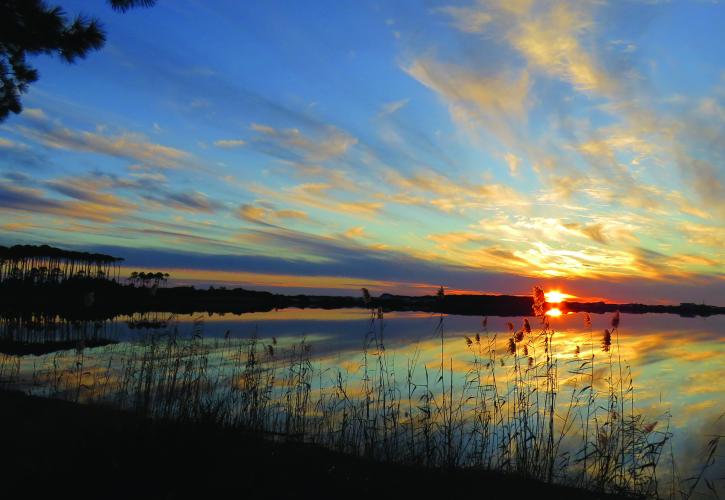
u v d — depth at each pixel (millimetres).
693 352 24859
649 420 10883
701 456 9492
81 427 7098
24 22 8258
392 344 23438
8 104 10305
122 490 4793
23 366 16562
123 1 7832
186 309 70062
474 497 6055
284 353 17031
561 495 6754
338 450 8070
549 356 9602
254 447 6605
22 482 4918
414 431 9391
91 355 19062
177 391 10570
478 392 12219
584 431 10477
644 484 7617
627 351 23781
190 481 5031
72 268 92938
